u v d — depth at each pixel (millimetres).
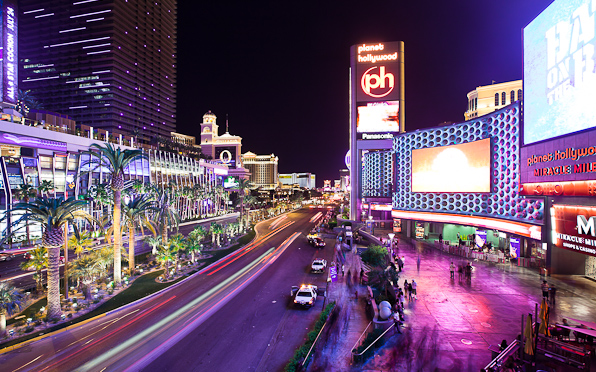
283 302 27141
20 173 64312
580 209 26312
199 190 118188
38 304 27141
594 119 24141
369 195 71562
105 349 19094
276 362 17516
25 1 153000
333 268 33219
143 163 104750
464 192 44969
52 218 23891
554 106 28891
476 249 41031
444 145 48062
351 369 15875
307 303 25438
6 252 47688
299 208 186750
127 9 155625
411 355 16875
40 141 69062
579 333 16453
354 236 59875
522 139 34594
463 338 18688
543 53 30547
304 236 68500
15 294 21938
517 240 36688
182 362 17547
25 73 152125
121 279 34031
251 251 51438
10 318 24109
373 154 71938
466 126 44812
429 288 27516
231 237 64125
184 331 21516
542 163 30875
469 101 122688
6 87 83938
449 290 27000
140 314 24703
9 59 84812
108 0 147750
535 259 34469
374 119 70812
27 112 79750
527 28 33188
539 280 29672
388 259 34688
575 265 30906
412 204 53062
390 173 68438
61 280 34438
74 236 31922
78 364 17422
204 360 17750
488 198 41312
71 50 149500
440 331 19578
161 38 180000
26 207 23734
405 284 26594
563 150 27828
